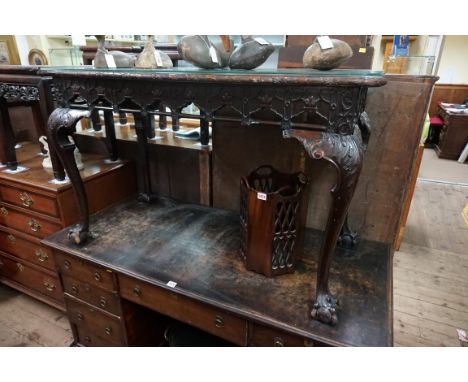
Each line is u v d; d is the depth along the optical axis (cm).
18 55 226
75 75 102
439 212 302
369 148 116
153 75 89
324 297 90
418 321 171
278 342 92
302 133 79
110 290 120
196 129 182
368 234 128
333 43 79
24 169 157
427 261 225
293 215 99
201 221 141
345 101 73
